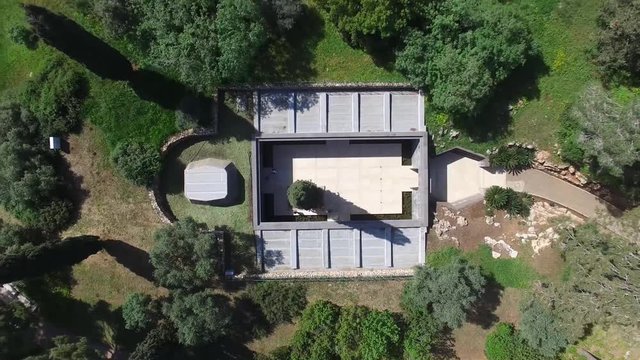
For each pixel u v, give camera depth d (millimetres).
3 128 33750
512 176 36438
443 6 31062
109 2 30453
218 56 31734
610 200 35750
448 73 31516
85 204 35156
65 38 30031
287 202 37062
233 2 30609
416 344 34000
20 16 34531
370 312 34500
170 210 35781
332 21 32969
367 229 35969
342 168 37031
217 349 35500
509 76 34188
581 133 31734
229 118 35000
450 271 33344
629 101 32656
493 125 35031
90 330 35406
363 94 35125
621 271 30406
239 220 35781
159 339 32875
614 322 32219
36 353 33000
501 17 31000
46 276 35125
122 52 33969
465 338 35844
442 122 35094
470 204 36094
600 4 32719
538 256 35844
